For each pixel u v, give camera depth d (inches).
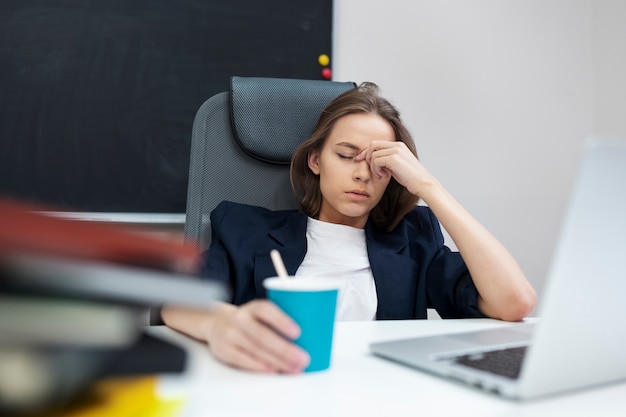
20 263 10.5
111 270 11.6
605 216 17.4
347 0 79.4
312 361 22.8
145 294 12.1
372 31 80.7
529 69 89.0
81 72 68.6
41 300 11.7
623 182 17.3
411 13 82.6
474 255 39.4
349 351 26.7
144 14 70.9
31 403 12.5
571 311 17.8
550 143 90.0
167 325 33.2
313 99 54.4
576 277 17.5
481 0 86.4
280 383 21.4
